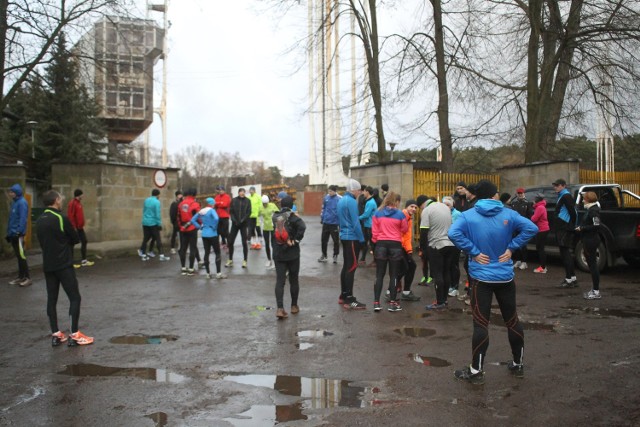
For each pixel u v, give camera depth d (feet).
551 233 41.04
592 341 20.08
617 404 14.01
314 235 71.56
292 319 24.62
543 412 13.52
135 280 36.32
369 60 60.64
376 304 25.94
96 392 15.42
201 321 24.41
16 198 34.09
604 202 41.70
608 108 58.34
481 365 15.83
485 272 15.92
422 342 20.35
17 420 13.50
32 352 19.67
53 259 20.35
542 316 24.32
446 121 57.52
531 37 56.85
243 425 12.98
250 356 18.83
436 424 12.89
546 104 59.11
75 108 86.99
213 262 45.85
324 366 17.58
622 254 36.63
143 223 47.57
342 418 13.32
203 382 16.17
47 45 52.06
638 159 95.50
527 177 54.80
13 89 52.65
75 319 20.58
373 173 53.98
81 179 48.98
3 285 34.63
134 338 21.53
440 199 52.06
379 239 26.11
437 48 56.59
